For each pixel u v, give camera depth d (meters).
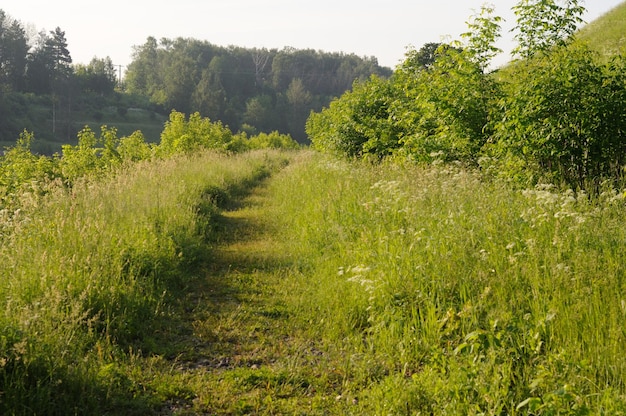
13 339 4.34
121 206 9.70
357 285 6.50
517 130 9.56
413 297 5.94
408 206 8.51
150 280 7.07
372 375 4.82
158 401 4.41
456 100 11.43
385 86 18.23
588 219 6.66
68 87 93.81
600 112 9.13
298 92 119.06
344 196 11.29
